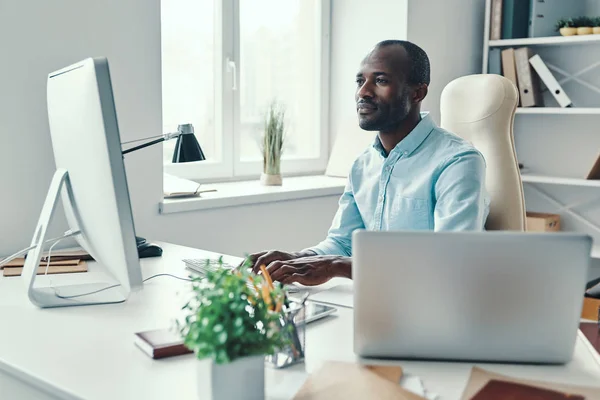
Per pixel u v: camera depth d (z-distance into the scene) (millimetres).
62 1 2062
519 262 1048
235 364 902
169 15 2844
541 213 3389
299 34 3330
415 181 1936
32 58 2020
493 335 1082
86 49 2131
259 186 2930
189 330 924
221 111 3027
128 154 2268
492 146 2109
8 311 1393
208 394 908
